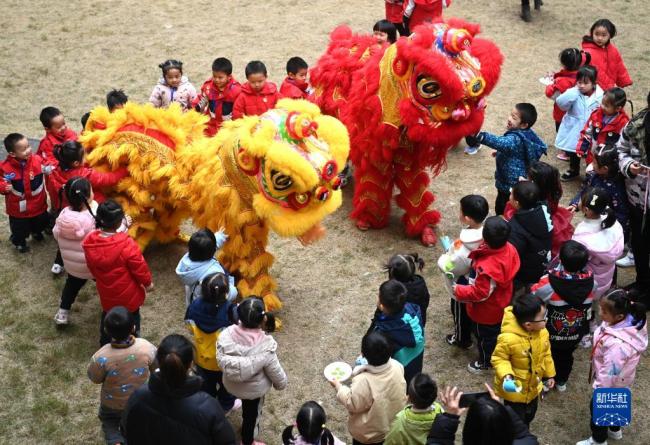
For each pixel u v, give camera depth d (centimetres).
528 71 1137
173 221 740
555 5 1359
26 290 708
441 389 607
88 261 586
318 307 695
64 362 626
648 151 633
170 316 683
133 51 1176
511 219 629
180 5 1338
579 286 560
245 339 500
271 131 572
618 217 686
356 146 759
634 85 1098
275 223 588
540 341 528
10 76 1090
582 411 593
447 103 658
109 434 515
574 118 872
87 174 689
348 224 816
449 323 678
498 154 754
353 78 760
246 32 1244
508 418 375
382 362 477
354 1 1370
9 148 709
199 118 732
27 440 555
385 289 510
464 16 1309
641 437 569
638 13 1332
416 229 780
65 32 1227
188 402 405
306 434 439
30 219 746
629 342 532
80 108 1016
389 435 464
